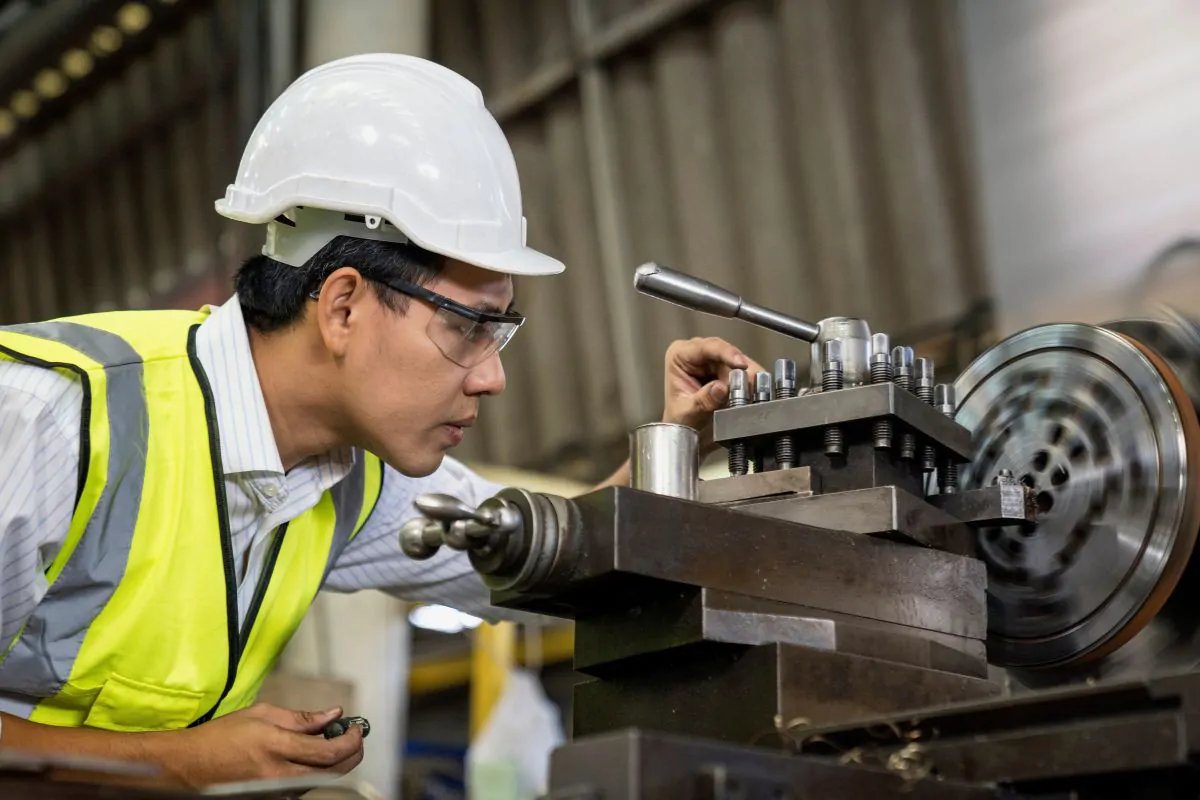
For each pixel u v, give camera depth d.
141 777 1.01
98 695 1.23
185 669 1.26
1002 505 1.15
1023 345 1.26
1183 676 0.79
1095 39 2.56
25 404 1.15
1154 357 1.17
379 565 1.49
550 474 3.47
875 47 2.88
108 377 1.21
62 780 0.88
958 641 1.10
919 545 1.09
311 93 1.29
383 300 1.22
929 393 1.19
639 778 0.75
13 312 4.61
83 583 1.20
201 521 1.25
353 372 1.23
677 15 3.17
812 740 0.92
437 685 4.27
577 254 3.41
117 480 1.20
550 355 3.47
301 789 1.05
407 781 3.60
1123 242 2.48
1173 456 1.12
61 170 4.43
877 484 1.11
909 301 2.80
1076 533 1.17
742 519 0.99
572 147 3.44
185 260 4.00
